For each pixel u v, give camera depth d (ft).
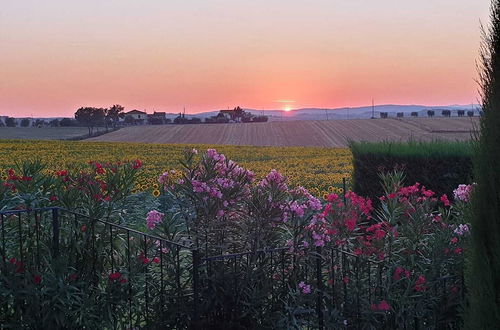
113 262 17.03
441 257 17.10
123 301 16.31
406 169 34.81
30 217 17.48
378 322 16.24
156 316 16.24
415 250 17.61
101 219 17.76
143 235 16.47
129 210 21.08
